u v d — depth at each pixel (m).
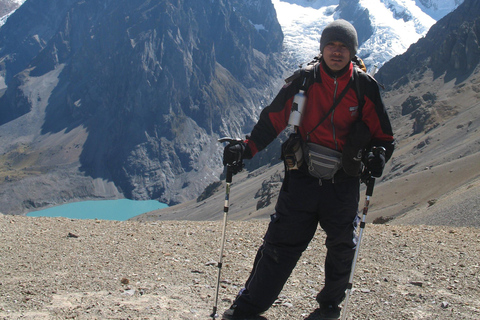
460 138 96.06
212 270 7.97
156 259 8.59
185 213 165.50
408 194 65.81
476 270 8.03
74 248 9.38
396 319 5.97
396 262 8.63
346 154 5.07
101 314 5.77
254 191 146.75
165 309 5.99
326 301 5.66
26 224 11.65
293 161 5.19
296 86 5.25
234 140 5.27
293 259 5.36
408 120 138.75
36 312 5.81
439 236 11.05
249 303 5.36
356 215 5.37
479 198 32.53
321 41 5.13
